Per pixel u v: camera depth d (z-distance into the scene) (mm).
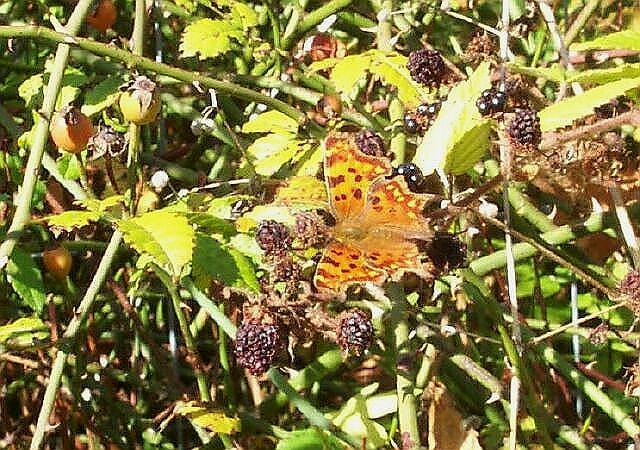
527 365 524
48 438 562
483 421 554
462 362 512
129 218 457
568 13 669
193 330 562
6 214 558
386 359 540
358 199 435
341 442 511
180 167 584
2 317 547
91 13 524
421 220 426
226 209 497
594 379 572
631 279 486
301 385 535
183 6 620
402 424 489
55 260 494
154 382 571
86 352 554
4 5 610
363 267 407
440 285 538
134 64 499
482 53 543
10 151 574
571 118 471
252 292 450
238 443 532
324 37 617
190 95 623
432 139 471
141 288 573
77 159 492
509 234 486
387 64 532
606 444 551
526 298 594
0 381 545
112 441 558
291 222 479
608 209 560
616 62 613
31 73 600
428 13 626
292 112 528
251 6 637
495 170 549
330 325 446
